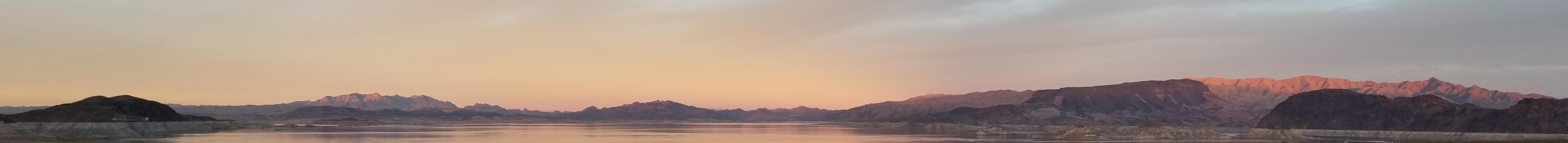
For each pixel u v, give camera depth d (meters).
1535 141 132.62
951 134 189.62
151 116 178.62
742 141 142.38
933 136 170.25
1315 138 157.50
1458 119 163.88
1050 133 174.12
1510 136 145.75
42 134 140.12
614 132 190.88
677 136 168.88
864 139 155.38
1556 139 134.62
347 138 145.88
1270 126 199.38
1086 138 145.50
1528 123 147.00
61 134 141.38
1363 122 182.38
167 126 178.12
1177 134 157.25
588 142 136.75
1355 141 142.38
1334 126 184.88
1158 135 151.88
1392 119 178.25
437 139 143.38
